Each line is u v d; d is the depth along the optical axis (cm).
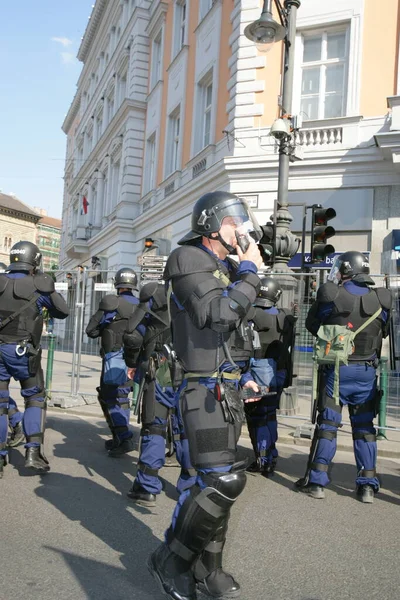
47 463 452
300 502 415
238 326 239
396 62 1206
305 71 1320
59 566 286
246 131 1316
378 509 405
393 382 654
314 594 266
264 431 491
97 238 2548
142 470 390
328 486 464
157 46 2131
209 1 1634
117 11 2683
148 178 2127
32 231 7094
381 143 1126
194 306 230
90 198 3106
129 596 257
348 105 1236
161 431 392
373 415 431
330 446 427
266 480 475
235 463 239
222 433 236
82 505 383
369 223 1197
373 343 422
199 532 232
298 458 564
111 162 2553
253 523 365
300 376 717
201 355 243
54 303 445
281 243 769
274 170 1277
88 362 837
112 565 290
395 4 1212
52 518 355
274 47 1313
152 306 389
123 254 2158
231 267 265
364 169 1201
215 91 1485
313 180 1242
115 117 2362
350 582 281
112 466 495
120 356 540
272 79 1312
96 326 539
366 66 1227
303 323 716
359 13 1234
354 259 434
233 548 320
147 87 2194
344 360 410
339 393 422
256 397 277
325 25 1281
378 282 654
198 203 259
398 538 346
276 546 326
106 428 667
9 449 535
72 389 825
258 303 493
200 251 243
